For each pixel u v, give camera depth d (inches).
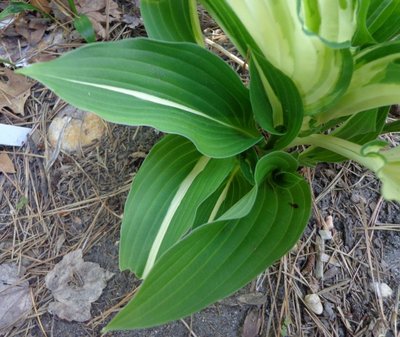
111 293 12.4
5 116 14.5
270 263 9.0
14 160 14.0
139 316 8.1
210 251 8.9
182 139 10.3
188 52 9.2
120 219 13.0
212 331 11.9
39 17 15.8
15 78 14.6
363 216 13.0
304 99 9.2
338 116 9.9
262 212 9.5
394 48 8.1
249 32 8.7
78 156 13.8
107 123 13.9
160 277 8.1
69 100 7.8
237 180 10.7
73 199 13.4
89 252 12.8
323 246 12.6
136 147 13.7
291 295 12.1
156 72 9.0
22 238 13.1
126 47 8.7
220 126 9.7
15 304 12.3
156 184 10.0
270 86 9.2
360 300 12.2
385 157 8.3
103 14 15.6
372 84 8.8
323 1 7.4
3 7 15.9
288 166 9.8
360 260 12.6
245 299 12.0
